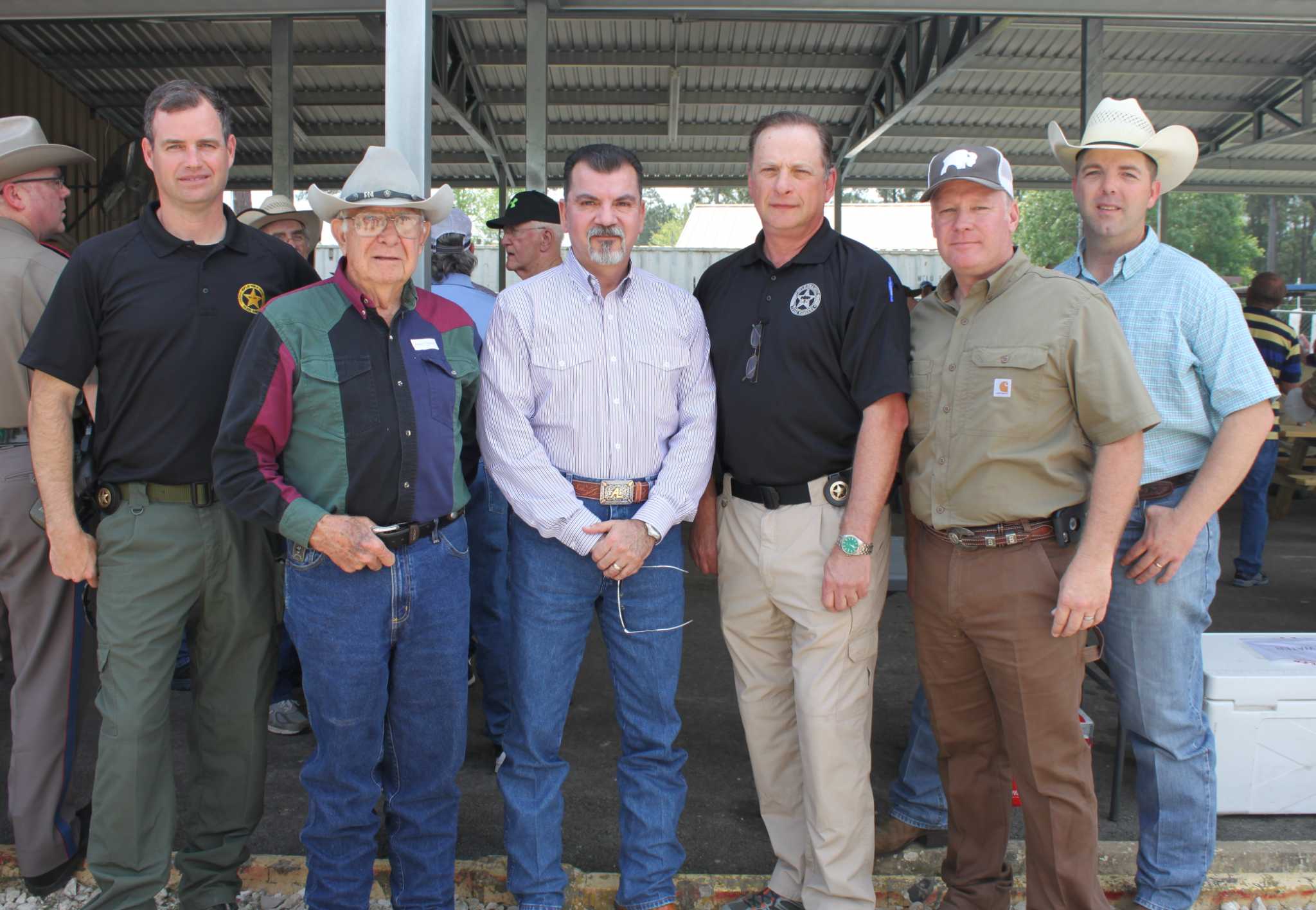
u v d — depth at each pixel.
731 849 2.70
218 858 2.33
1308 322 14.72
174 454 2.18
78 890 2.52
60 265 2.44
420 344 2.13
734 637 2.40
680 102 8.84
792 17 5.68
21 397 2.38
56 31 7.84
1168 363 2.26
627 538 2.18
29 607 2.42
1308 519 7.55
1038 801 2.09
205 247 2.21
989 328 2.09
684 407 2.31
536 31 5.28
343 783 2.11
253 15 5.33
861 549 2.15
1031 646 2.04
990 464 2.06
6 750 3.24
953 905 2.30
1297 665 2.82
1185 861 2.32
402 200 2.02
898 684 3.96
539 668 2.27
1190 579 2.26
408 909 2.25
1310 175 11.74
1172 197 24.72
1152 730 2.31
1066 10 5.35
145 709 2.17
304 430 2.04
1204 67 8.41
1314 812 2.79
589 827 2.81
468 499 2.25
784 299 2.25
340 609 2.04
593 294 2.26
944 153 2.10
